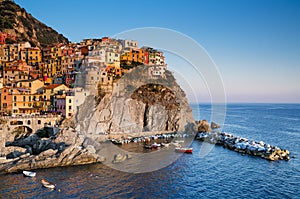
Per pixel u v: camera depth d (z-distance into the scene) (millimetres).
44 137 65062
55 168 47562
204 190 38281
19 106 75125
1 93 74812
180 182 38094
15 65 92312
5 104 74438
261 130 115375
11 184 40344
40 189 38531
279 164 56344
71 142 56719
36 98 77438
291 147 76812
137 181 36250
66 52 96500
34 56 103875
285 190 41625
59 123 68375
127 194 33969
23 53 103625
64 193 37156
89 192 37031
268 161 58625
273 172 50625
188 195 35094
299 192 40906
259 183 44250
